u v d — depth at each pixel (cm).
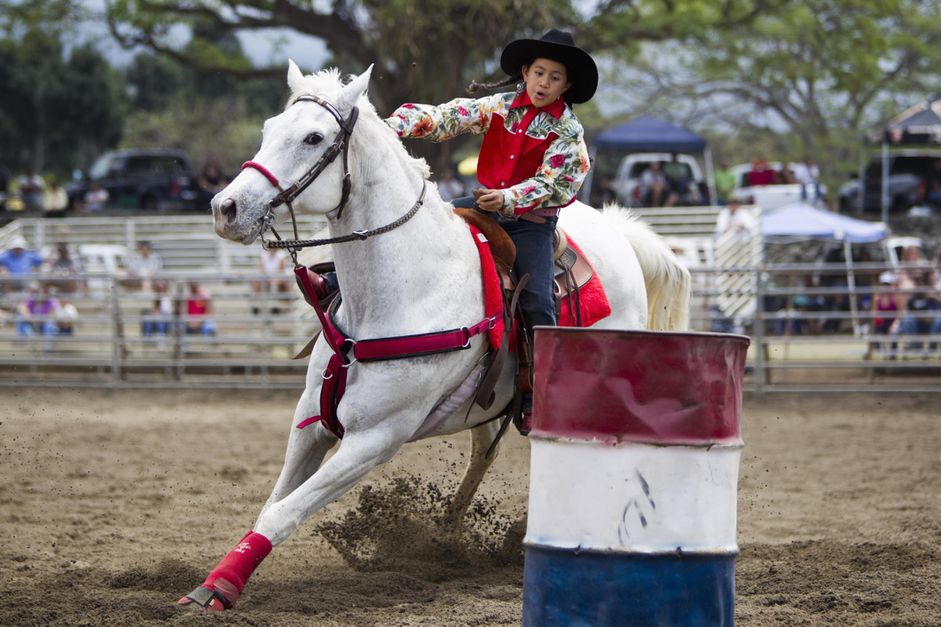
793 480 1426
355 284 768
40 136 8025
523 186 818
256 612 740
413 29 3388
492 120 848
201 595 735
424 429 817
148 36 4106
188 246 3488
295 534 1067
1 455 1546
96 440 1705
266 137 729
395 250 768
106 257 3375
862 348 2625
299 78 755
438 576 891
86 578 855
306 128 723
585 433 607
